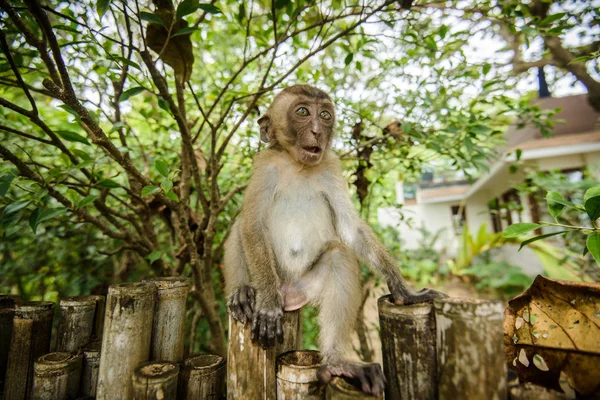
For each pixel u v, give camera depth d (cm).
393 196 688
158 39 262
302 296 288
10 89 409
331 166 340
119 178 451
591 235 182
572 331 191
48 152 429
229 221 477
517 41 453
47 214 243
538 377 200
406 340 193
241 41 452
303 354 232
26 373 261
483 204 1814
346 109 411
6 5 195
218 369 244
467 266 1164
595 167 670
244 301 252
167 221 415
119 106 361
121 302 233
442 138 378
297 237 324
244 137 448
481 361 165
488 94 392
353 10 304
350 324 273
